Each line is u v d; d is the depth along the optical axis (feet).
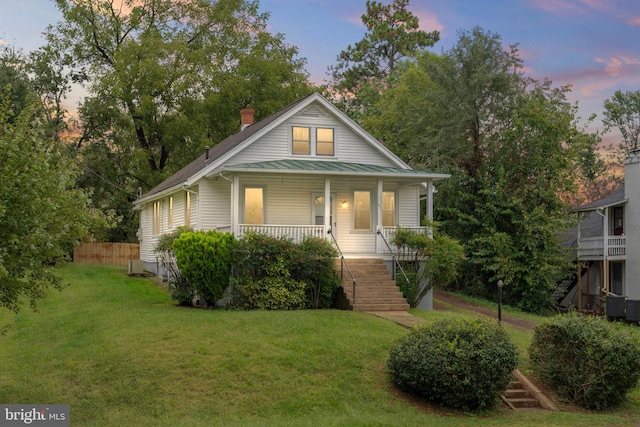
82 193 40.24
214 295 69.10
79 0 137.49
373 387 47.19
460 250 78.69
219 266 68.59
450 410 45.50
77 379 47.67
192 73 135.54
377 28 209.56
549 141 107.34
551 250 104.01
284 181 85.35
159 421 40.45
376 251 80.48
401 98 140.77
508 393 49.78
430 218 83.97
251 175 78.64
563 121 107.65
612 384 48.52
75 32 138.31
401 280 77.51
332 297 73.72
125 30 142.51
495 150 113.19
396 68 199.00
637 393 53.67
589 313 112.98
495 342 47.19
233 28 147.02
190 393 44.70
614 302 100.53
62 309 72.28
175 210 97.30
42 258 38.65
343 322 60.49
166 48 132.98
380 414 43.04
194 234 70.13
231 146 88.94
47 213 36.83
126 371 47.80
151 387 45.44
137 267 104.06
